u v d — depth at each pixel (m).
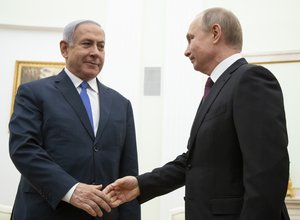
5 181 4.09
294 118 3.97
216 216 1.62
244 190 1.61
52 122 2.06
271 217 1.42
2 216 3.01
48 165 1.92
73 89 2.21
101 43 2.31
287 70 4.05
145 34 4.34
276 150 1.48
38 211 1.96
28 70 4.26
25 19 4.30
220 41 1.88
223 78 1.79
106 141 2.15
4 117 4.19
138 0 4.36
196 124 1.79
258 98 1.57
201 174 1.70
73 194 1.88
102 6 4.39
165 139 4.13
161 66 4.28
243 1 4.29
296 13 4.15
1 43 4.30
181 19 4.31
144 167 4.12
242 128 1.56
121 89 4.23
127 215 2.21
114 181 2.15
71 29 2.27
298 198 3.77
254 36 4.21
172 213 3.23
